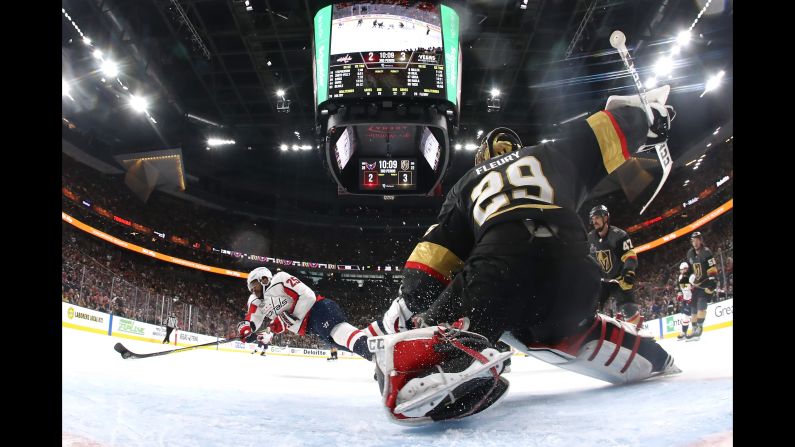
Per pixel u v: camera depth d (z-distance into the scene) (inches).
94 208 893.8
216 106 970.1
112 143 946.7
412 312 101.4
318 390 138.0
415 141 609.0
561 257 82.1
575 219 86.6
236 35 777.6
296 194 1250.6
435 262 98.7
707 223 844.6
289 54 835.4
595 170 97.9
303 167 1223.5
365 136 599.5
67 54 745.6
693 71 760.3
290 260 1214.3
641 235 1010.7
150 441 56.8
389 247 1270.9
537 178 89.0
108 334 542.3
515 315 81.7
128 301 650.8
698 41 700.0
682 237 922.1
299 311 160.9
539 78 872.3
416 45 478.6
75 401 73.4
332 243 1268.5
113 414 68.3
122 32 741.9
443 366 72.4
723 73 730.8
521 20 728.3
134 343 555.5
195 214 1140.5
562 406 80.7
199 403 84.2
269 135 1104.2
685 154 888.9
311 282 1250.0
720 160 845.8
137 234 991.0
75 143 880.9
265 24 754.2
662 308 710.5
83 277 621.6
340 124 488.7
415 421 71.9
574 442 55.9
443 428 69.3
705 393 76.7
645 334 105.3
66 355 200.4
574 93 909.8
